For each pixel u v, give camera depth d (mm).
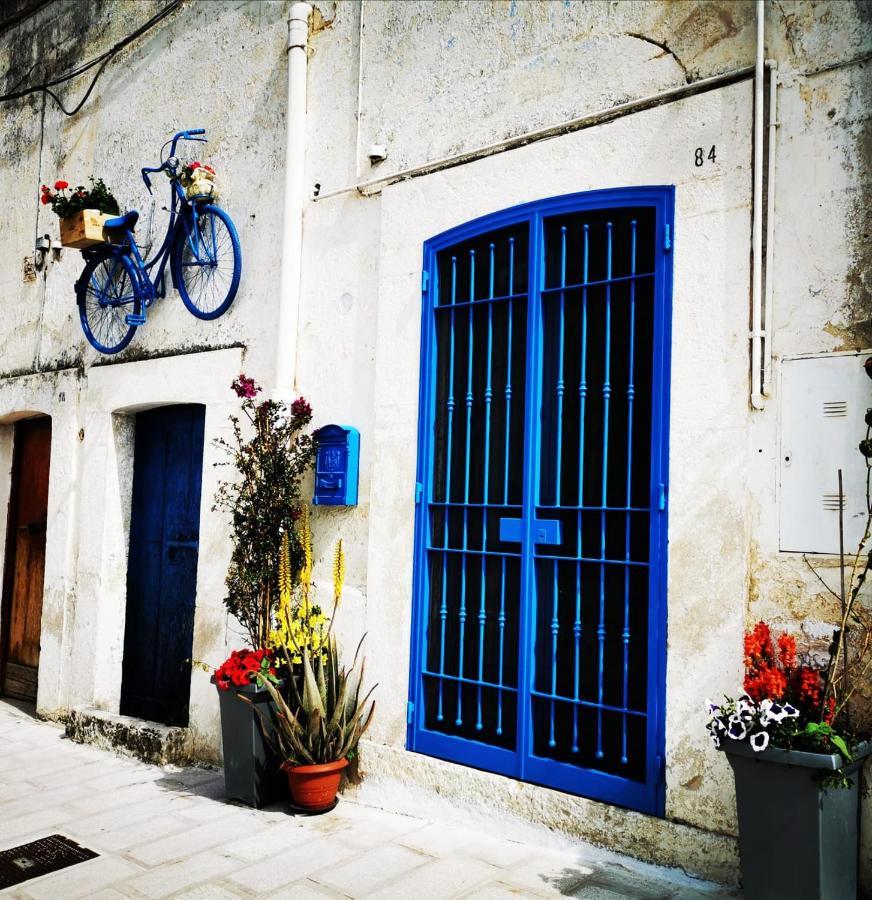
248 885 3609
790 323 3400
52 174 7461
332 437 4887
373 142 5000
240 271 5652
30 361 7457
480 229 4430
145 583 6418
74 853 4000
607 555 3928
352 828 4242
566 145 4129
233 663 4641
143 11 6691
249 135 5758
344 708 4562
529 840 3973
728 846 3387
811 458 3311
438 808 4320
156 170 5965
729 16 3662
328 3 5336
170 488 6320
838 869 2941
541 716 4078
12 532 7707
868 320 3225
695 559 3557
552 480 4137
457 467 4523
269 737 4621
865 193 3258
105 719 5914
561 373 4141
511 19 4422
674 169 3766
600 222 4074
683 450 3629
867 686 3127
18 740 6121
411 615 4547
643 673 3777
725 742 3021
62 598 6695
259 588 4934
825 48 3389
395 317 4762
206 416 5754
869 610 3135
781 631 3328
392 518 4672
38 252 7480
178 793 4863
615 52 4012
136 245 6531
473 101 4547
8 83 8016
